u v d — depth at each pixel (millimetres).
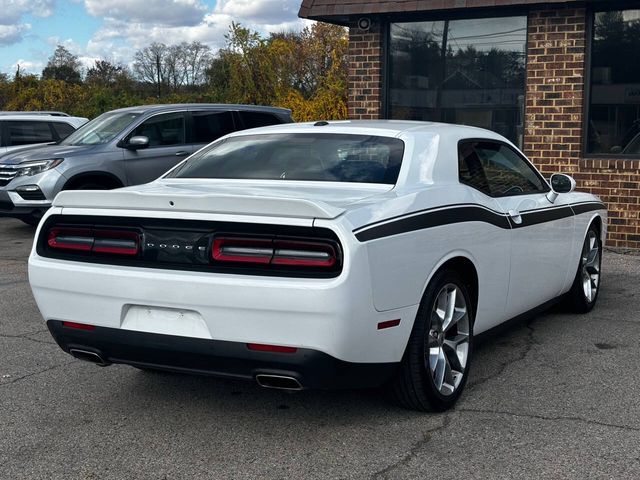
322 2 11547
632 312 6922
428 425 4301
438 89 11492
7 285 8266
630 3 10086
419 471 3725
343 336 3734
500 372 5230
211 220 3889
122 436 4207
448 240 4449
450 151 4996
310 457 3908
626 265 9180
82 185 10828
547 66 10516
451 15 11195
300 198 3947
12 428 4324
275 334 3766
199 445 4082
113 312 4105
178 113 11656
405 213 4160
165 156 11461
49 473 3764
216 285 3816
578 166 10422
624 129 10344
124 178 11062
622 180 10203
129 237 4109
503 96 11055
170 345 3990
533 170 6066
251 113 12453
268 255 3809
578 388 4898
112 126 11461
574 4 10250
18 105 27297
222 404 4680
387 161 4742
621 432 4176
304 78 25234
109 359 4266
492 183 5328
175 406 4652
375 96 11758
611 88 10367
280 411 4551
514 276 5352
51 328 4391
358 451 3971
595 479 3615
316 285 3680
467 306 4691
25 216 10969
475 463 3805
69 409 4613
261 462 3861
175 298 3914
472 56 11203
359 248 3746
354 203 4039
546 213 5801
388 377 4199
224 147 5410
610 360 5492
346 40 24812
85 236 4254
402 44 11641
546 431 4199
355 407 4590
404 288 4062
